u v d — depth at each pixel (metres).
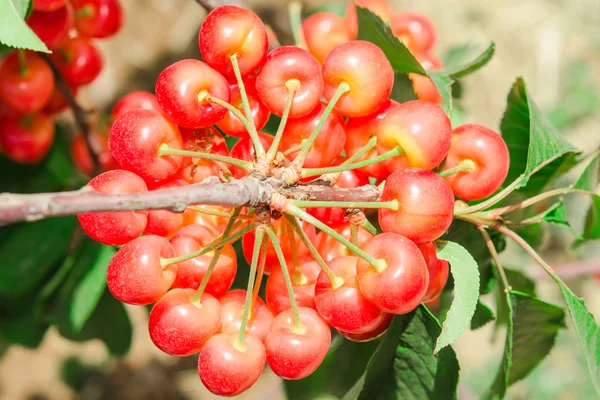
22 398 0.91
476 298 0.32
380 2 0.44
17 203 0.27
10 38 0.35
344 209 0.34
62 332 0.52
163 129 0.33
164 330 0.32
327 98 0.35
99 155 0.50
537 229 0.43
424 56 0.44
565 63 1.15
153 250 0.32
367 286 0.32
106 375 0.94
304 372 0.32
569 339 0.97
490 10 1.18
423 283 0.32
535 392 0.93
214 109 0.33
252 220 0.33
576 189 0.38
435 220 0.32
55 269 0.51
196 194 0.29
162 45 0.92
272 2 0.96
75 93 0.50
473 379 0.96
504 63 1.15
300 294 0.34
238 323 0.33
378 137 0.34
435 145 0.33
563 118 1.08
